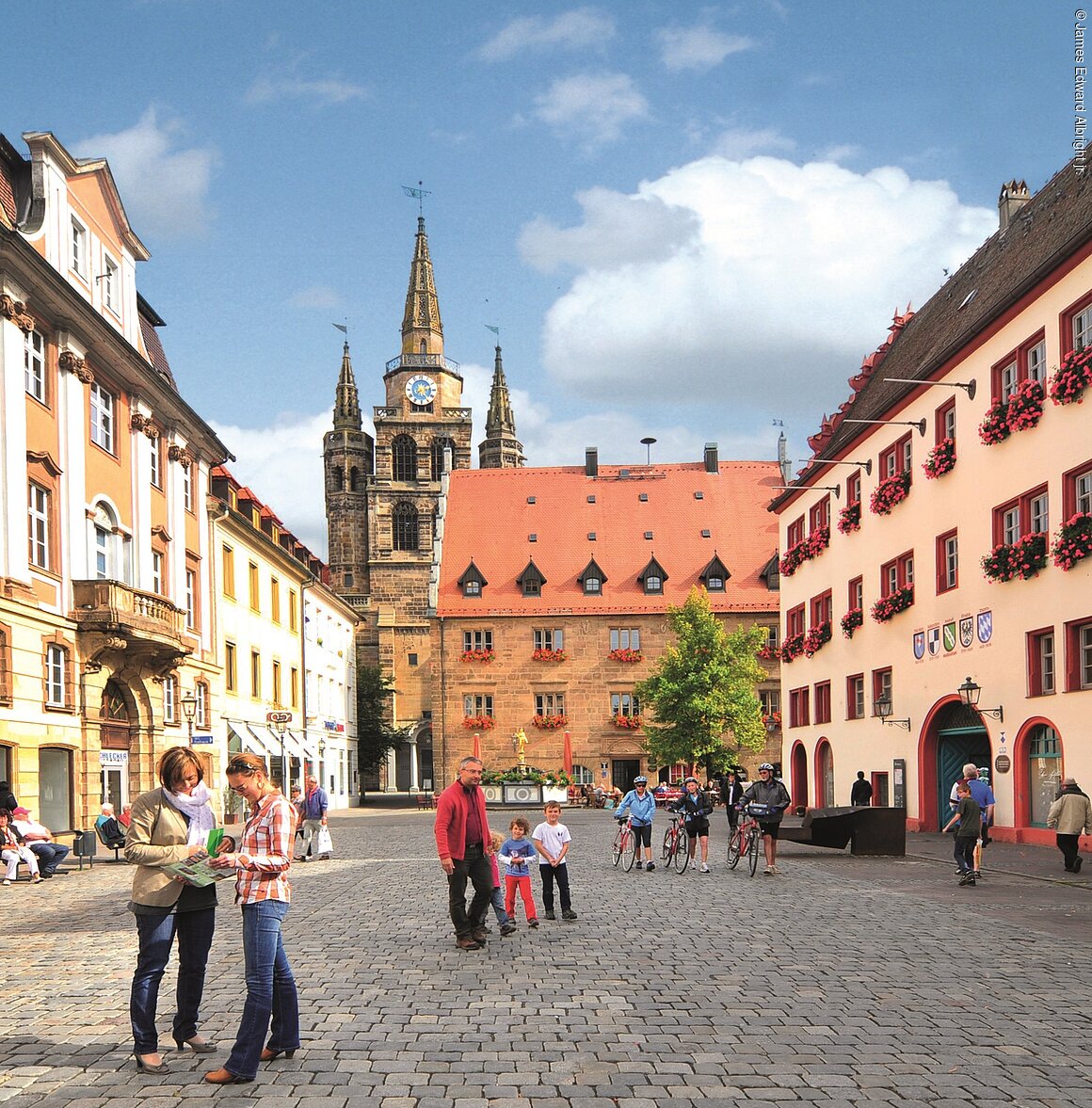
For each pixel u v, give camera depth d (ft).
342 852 94.73
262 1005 23.97
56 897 62.18
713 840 99.60
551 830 47.85
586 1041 26.81
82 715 97.76
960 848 61.57
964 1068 24.48
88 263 105.29
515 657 225.56
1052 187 105.09
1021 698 89.30
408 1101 22.30
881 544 120.67
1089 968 36.11
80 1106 22.13
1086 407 80.64
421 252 370.94
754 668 198.80
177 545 123.95
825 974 34.99
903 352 136.46
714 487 251.80
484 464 408.67
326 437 360.89
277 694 179.63
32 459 90.89
